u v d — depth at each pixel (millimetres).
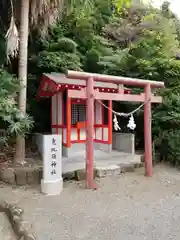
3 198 3691
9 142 6441
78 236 2492
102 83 6527
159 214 3062
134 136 6824
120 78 4684
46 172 3936
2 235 2631
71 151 6348
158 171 5371
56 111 6676
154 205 3391
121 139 6922
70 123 6117
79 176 4641
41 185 3977
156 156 6234
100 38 9016
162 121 6477
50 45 7664
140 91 6723
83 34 8570
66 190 4070
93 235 2512
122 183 4438
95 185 4301
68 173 4648
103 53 8781
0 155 5695
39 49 7773
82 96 4273
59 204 3424
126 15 11234
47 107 7805
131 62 7676
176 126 6367
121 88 4738
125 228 2670
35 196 3783
